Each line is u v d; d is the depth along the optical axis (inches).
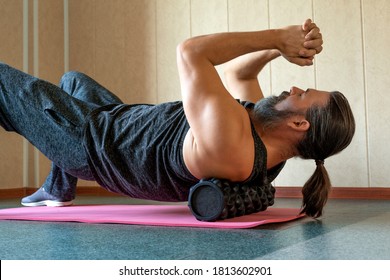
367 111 140.8
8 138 167.6
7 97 80.0
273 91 152.9
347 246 53.6
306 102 69.5
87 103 79.3
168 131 71.1
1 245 57.0
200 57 66.8
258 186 75.4
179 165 69.9
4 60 167.0
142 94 174.7
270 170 74.2
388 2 138.8
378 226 69.8
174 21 169.8
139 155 72.5
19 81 79.5
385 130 138.7
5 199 153.6
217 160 65.9
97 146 74.4
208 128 64.4
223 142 64.2
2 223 77.4
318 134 69.0
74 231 67.2
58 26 183.2
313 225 70.9
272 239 58.5
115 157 73.8
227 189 68.7
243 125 66.5
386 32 138.9
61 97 78.4
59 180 99.9
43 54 176.7
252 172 69.0
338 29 144.6
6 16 167.9
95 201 135.2
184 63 67.1
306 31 70.0
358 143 141.6
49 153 80.0
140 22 175.2
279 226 69.2
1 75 80.6
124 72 177.5
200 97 65.4
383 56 139.2
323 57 146.4
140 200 138.4
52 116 77.2
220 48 67.8
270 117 69.9
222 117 64.1
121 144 73.6
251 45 69.3
